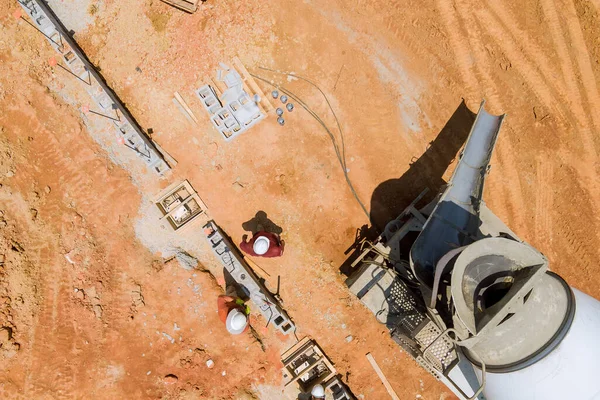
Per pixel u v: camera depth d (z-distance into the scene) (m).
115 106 10.67
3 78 10.88
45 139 11.00
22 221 11.02
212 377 11.23
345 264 11.28
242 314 10.37
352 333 11.28
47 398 10.93
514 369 7.16
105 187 11.11
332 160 11.21
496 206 11.24
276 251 10.62
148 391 11.12
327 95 11.16
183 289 11.22
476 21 11.10
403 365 11.30
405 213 10.38
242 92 11.02
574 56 11.14
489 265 7.13
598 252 11.27
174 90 11.10
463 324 7.03
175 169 11.19
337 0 11.06
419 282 9.03
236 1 10.99
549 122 11.18
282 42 11.09
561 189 11.24
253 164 11.22
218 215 11.27
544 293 7.02
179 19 10.97
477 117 9.48
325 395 11.12
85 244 11.12
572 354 6.86
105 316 11.09
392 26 11.11
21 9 10.70
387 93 11.17
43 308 11.00
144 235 11.20
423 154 11.24
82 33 10.97
